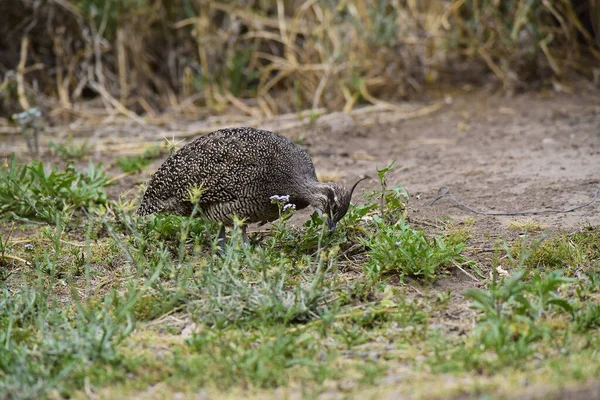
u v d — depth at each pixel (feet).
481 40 84.84
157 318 36.37
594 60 88.02
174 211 44.91
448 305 36.88
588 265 40.75
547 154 62.34
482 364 30.68
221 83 83.05
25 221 50.93
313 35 82.53
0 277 41.98
